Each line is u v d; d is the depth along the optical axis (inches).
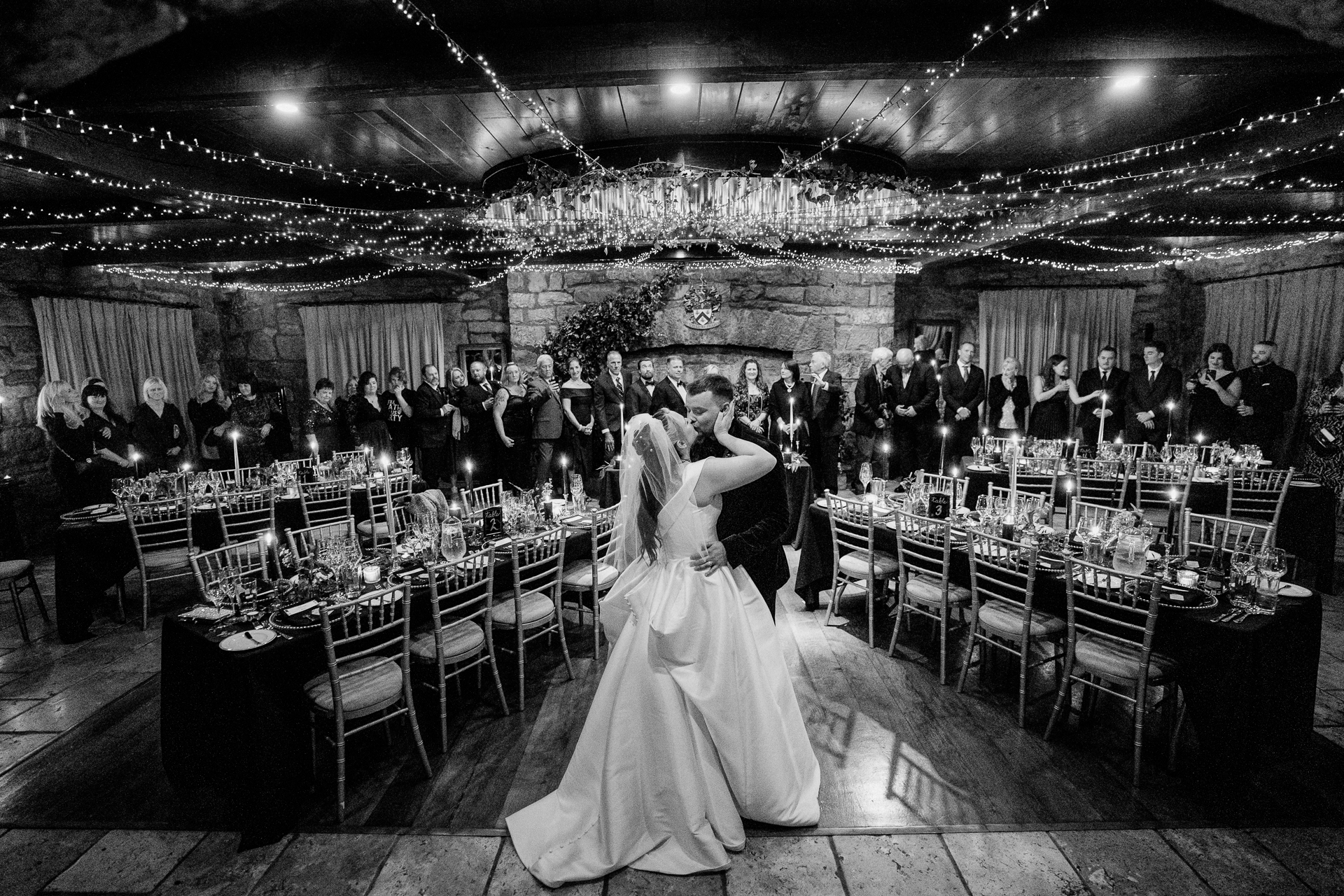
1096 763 114.9
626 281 341.4
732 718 94.1
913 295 375.6
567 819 97.5
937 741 121.8
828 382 295.1
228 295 382.6
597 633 155.6
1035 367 376.2
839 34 120.1
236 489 210.2
